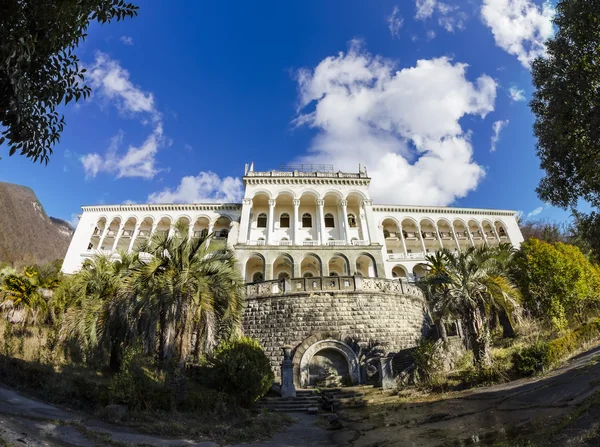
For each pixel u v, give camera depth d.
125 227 46.88
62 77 6.37
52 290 23.14
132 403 10.94
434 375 15.85
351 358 19.64
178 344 12.85
